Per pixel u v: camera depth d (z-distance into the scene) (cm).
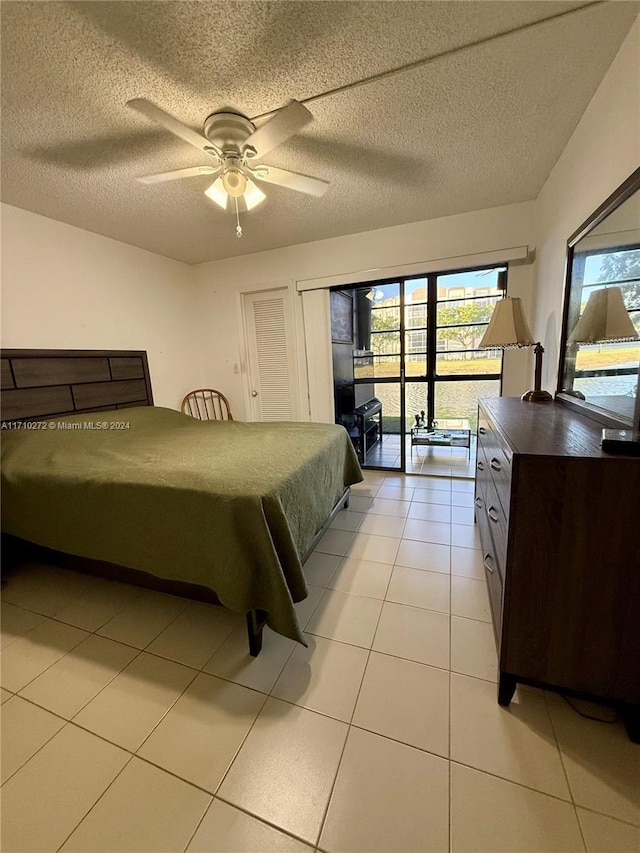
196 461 184
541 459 98
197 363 410
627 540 96
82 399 283
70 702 129
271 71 138
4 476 186
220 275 388
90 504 163
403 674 134
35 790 102
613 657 103
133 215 261
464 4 115
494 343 220
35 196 228
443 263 301
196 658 146
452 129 180
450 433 398
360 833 90
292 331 370
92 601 185
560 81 150
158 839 91
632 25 124
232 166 167
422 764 104
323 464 207
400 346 346
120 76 136
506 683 117
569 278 181
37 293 255
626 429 115
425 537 233
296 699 126
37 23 112
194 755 110
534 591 106
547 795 95
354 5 113
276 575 133
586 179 168
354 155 202
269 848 88
